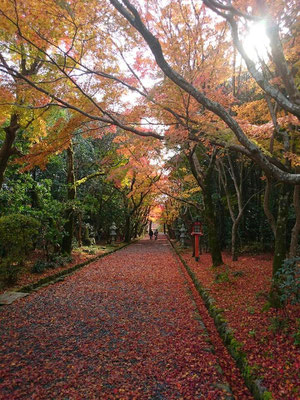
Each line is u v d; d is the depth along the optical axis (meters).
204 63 5.75
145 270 11.22
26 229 8.22
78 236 17.52
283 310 5.06
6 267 8.00
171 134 5.13
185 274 10.72
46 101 6.25
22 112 7.20
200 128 5.06
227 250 15.36
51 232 11.02
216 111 3.83
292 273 4.17
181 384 3.29
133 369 3.64
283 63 3.54
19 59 7.72
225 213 15.85
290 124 6.34
